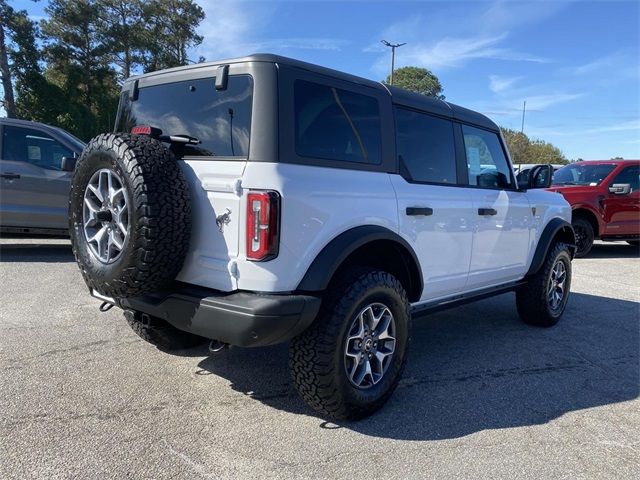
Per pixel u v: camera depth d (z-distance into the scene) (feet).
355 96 11.07
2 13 108.58
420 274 12.16
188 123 10.55
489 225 14.69
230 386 11.99
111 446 9.23
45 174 24.81
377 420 10.71
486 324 18.30
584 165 37.27
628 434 10.56
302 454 9.29
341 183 10.23
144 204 8.91
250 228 9.05
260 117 9.33
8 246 28.94
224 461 8.95
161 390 11.62
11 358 13.07
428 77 198.59
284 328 9.11
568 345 16.19
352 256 10.91
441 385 12.67
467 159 14.34
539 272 17.40
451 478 8.77
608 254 37.60
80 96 130.62
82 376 12.16
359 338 10.41
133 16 142.10
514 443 10.00
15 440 9.27
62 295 18.98
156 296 10.21
